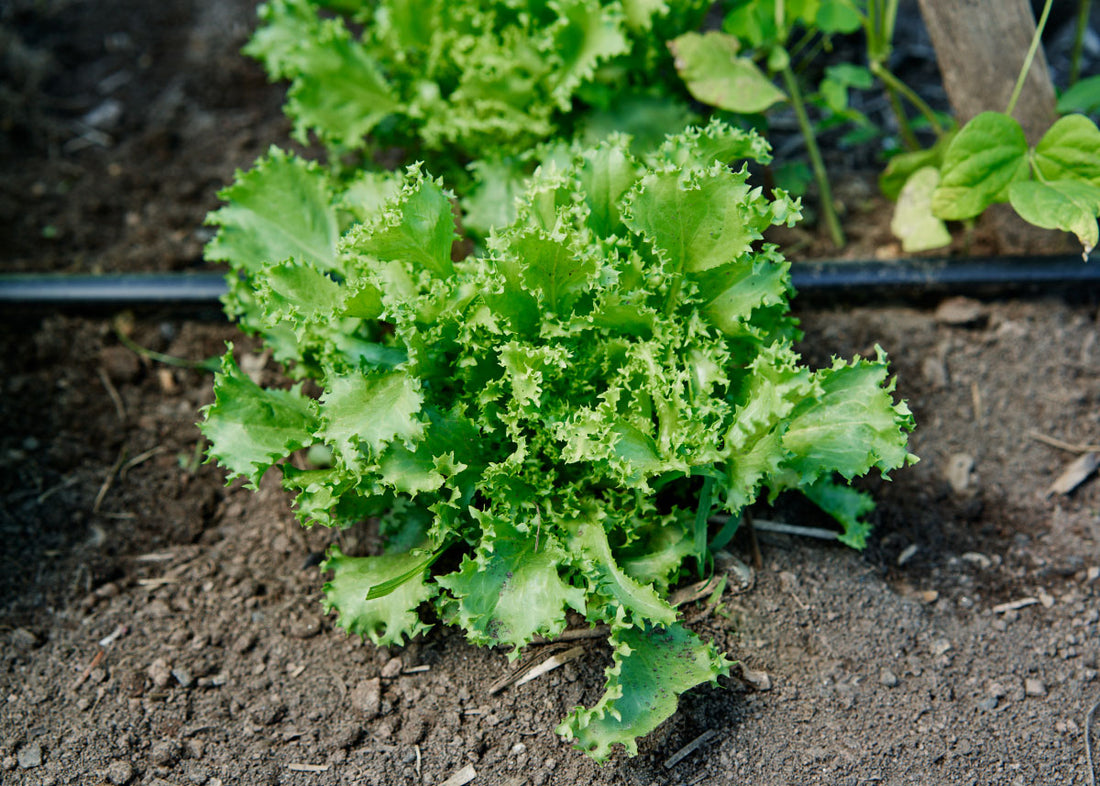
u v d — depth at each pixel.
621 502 1.32
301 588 1.36
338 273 1.35
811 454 1.30
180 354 1.46
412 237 1.29
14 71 1.59
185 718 1.33
